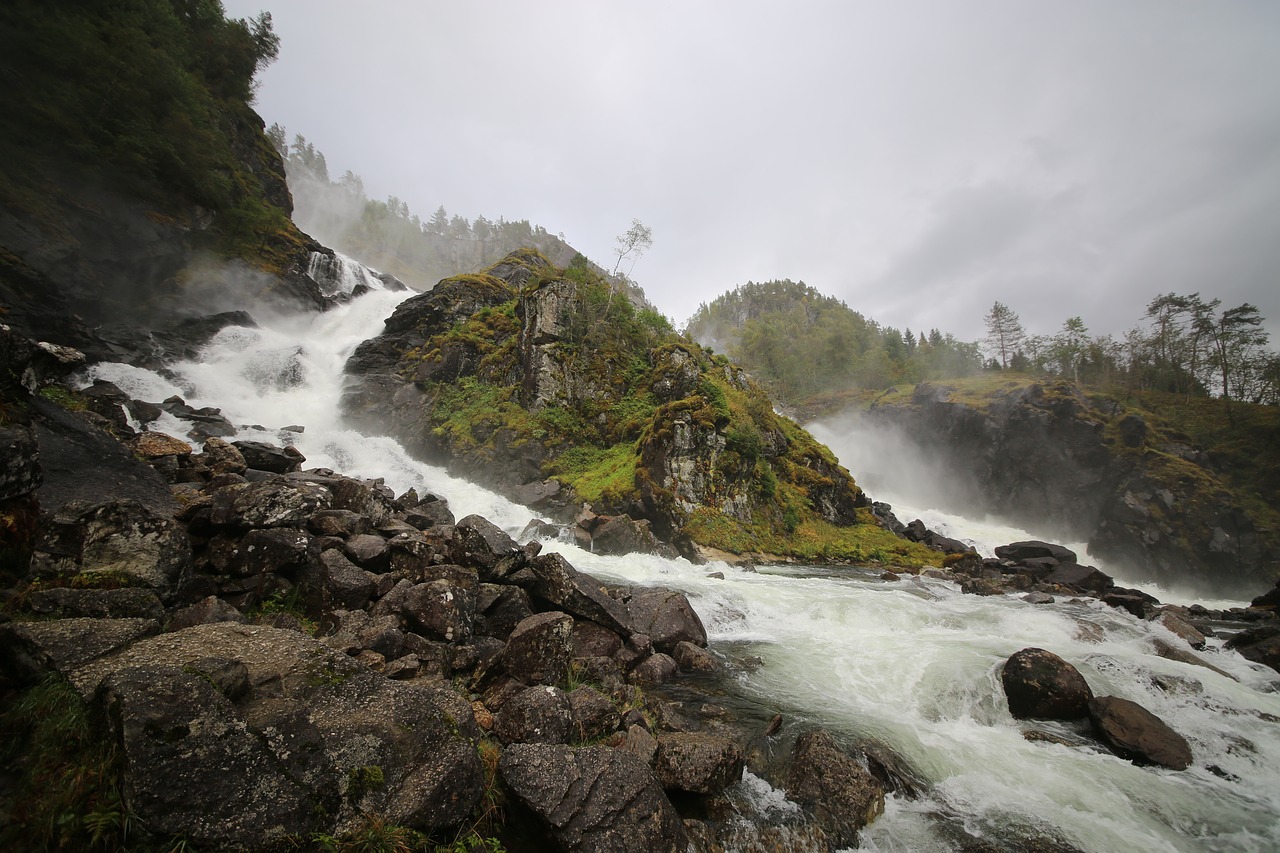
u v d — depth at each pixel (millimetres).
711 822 5992
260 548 8539
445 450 33906
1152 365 82250
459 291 46281
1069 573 29297
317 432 31328
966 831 6359
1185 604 49281
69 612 5641
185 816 3309
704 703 9086
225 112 48250
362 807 4012
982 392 82062
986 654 11570
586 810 4988
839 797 6500
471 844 4504
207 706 3787
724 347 147000
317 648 5141
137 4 37500
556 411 34281
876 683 10359
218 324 36781
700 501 28562
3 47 28609
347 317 48688
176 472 12664
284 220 48812
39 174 28375
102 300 30312
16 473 6402
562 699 6570
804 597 16141
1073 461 66562
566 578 10664
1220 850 6473
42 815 3268
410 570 9844
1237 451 62000
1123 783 7617
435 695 5285
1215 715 9828
